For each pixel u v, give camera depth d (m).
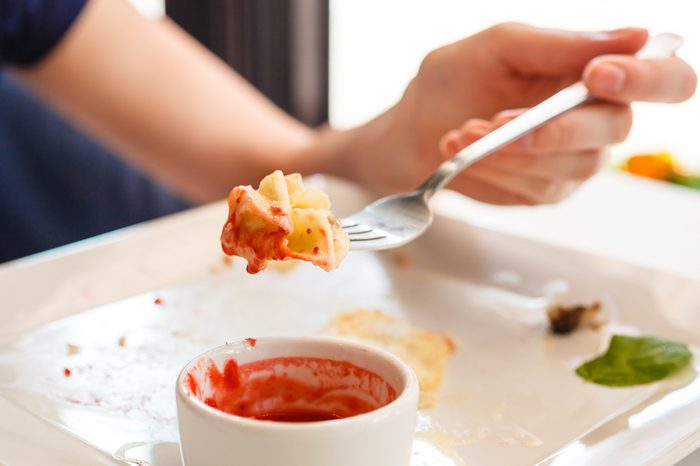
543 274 0.58
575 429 0.44
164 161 0.82
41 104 0.96
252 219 0.39
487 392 0.47
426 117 0.62
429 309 0.55
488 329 0.53
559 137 0.53
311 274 0.58
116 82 0.81
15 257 0.93
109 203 0.99
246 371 0.42
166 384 0.47
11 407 0.43
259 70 1.05
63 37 0.79
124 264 0.57
